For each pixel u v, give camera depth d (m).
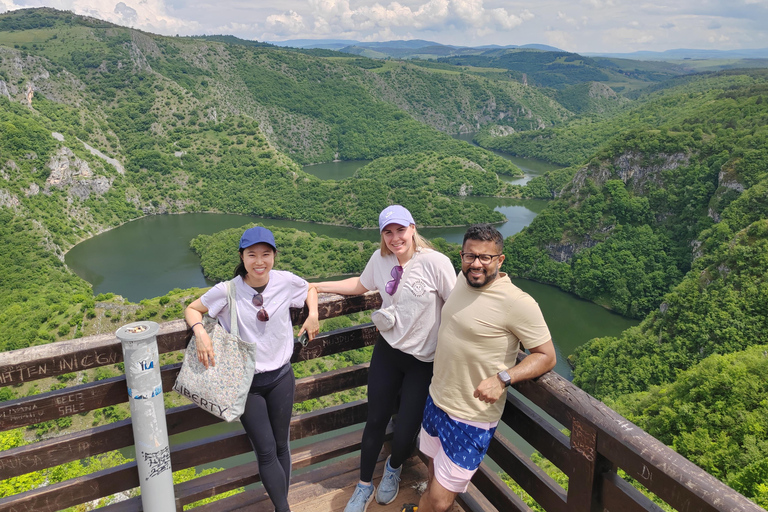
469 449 3.13
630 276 89.75
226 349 3.22
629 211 100.12
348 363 46.53
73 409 3.20
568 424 2.76
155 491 3.25
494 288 2.96
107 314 56.31
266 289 3.32
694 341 54.72
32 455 3.15
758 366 30.61
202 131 176.38
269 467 3.49
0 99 143.62
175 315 55.94
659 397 36.66
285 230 105.69
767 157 86.31
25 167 117.12
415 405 3.58
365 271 3.77
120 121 174.12
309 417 4.05
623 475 21.98
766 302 52.50
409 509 3.79
